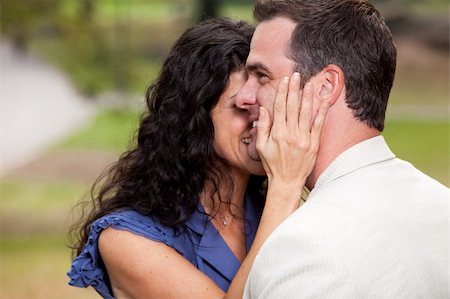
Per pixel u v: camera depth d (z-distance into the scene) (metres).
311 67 2.61
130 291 2.89
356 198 2.46
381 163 2.60
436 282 2.38
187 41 3.03
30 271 10.62
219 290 2.83
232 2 14.88
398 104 27.69
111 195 3.08
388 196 2.49
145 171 3.01
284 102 2.67
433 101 27.72
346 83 2.60
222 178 3.06
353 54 2.59
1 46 29.08
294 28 2.63
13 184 17.22
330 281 2.29
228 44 2.97
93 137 23.23
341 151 2.63
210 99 2.99
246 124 2.96
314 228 2.37
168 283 2.82
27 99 27.88
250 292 2.45
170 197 2.96
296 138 2.68
